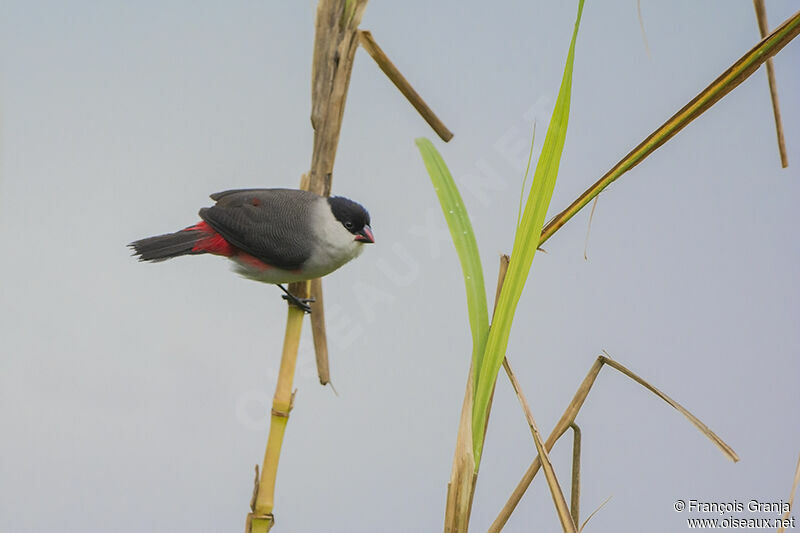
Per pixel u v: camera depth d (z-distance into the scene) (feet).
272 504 16.14
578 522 16.20
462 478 14.19
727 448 13.74
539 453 14.34
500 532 15.28
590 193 14.74
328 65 17.30
